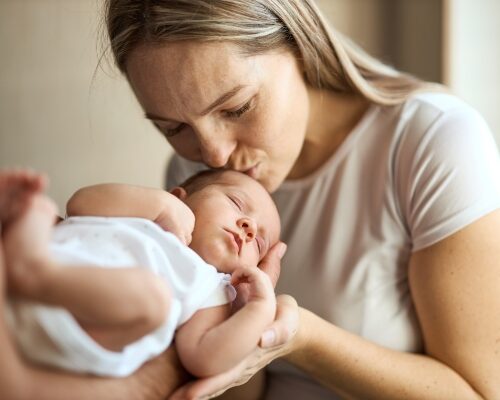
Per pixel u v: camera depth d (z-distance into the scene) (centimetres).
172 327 92
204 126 114
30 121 266
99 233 94
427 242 126
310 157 145
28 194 73
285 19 117
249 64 110
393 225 135
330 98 140
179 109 112
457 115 132
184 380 96
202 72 108
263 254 127
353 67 134
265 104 116
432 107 134
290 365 149
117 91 265
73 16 260
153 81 111
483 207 123
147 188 105
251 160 123
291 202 146
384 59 250
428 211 127
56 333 77
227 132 117
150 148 271
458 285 123
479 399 124
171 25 105
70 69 263
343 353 123
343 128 142
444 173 126
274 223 129
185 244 106
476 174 125
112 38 117
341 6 248
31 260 73
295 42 121
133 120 268
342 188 141
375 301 137
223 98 110
